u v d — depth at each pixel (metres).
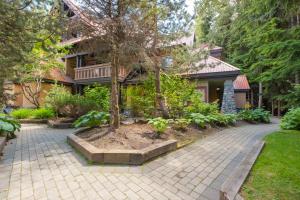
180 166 3.79
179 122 6.75
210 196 2.68
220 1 9.49
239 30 12.52
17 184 2.97
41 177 3.23
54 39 5.38
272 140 5.60
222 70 11.55
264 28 8.12
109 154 3.85
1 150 4.65
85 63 15.88
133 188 2.88
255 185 2.53
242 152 4.82
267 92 17.17
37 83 12.67
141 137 5.21
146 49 6.23
